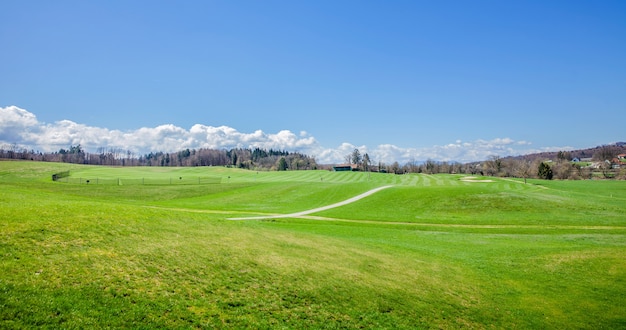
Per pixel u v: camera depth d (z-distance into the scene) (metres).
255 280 18.55
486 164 196.25
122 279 15.71
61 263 15.86
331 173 173.25
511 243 36.88
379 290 20.14
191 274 17.72
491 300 21.16
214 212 57.56
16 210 21.41
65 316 12.62
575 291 22.69
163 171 183.12
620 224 48.91
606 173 158.12
